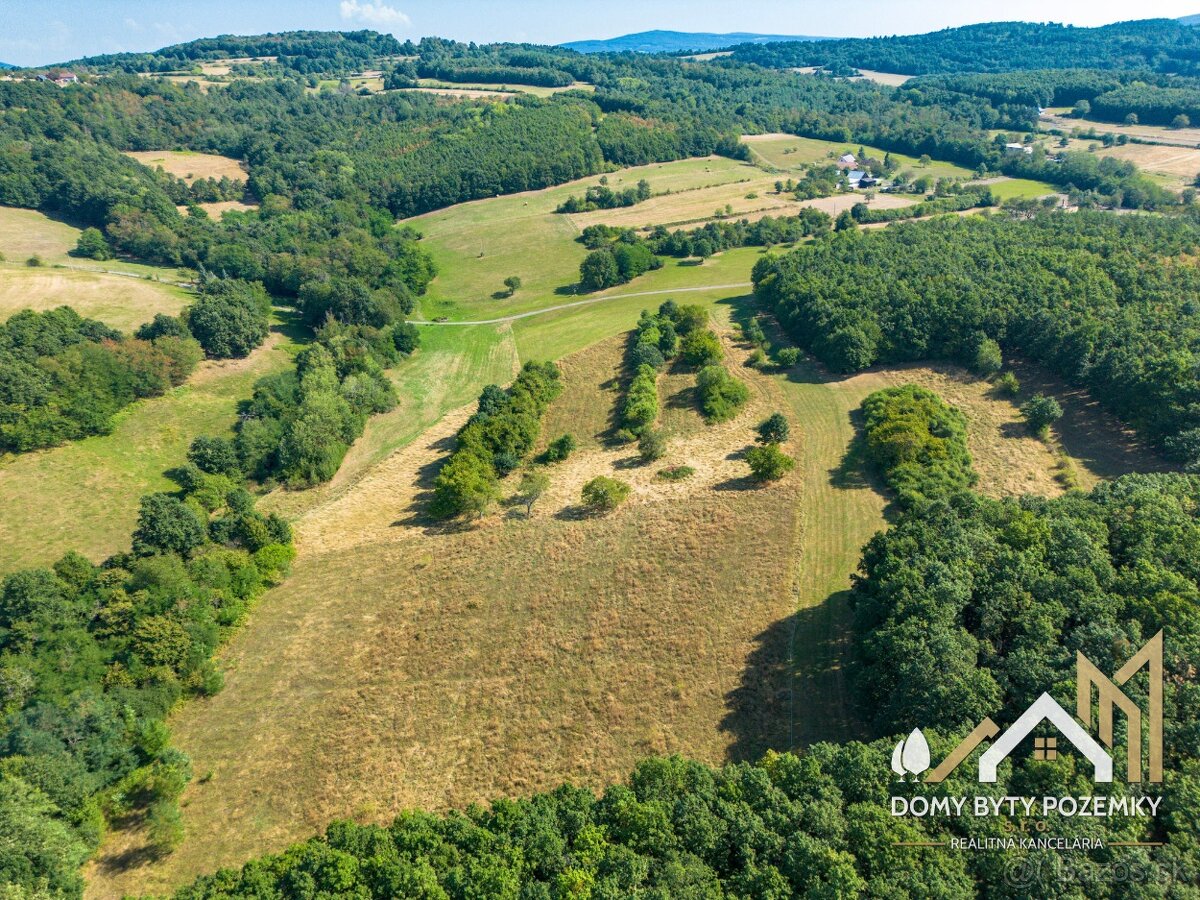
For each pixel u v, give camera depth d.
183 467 82.12
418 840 38.19
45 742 45.88
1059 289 101.06
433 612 63.12
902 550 54.25
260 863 38.81
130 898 39.03
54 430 84.94
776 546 68.31
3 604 54.81
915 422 81.75
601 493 75.56
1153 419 80.06
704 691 53.28
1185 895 30.06
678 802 38.88
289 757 50.56
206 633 58.50
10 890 36.88
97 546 73.62
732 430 91.75
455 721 52.53
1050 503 58.41
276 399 97.00
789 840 35.44
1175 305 94.12
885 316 103.75
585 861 35.81
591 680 55.00
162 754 47.94
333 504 82.38
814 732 49.34
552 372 107.88
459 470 78.75
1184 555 49.28
